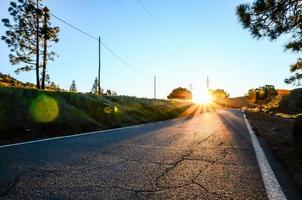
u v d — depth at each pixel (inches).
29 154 269.3
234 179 190.2
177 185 176.1
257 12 300.0
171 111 1267.2
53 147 314.3
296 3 289.9
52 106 555.2
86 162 236.4
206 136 433.4
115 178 189.8
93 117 643.5
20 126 434.6
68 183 176.7
